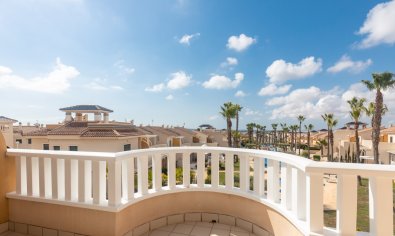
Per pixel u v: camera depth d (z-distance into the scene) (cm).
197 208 395
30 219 341
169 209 384
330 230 218
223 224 380
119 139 1958
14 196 344
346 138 4472
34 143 2083
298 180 253
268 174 325
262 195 340
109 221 304
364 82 2225
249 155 360
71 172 325
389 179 194
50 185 346
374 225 200
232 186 381
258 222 342
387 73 2058
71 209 322
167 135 3650
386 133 3412
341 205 205
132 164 335
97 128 2108
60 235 325
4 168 349
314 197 215
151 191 366
